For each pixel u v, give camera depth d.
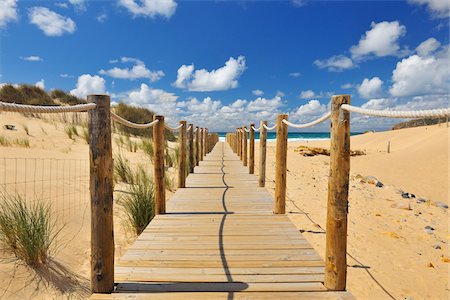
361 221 5.38
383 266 3.58
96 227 2.34
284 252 3.25
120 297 2.33
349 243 4.26
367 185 8.95
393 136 35.09
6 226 2.85
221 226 4.09
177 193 6.21
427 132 29.17
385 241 4.42
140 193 4.64
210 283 2.58
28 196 4.25
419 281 3.26
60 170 6.47
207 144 17.03
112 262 2.44
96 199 2.32
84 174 6.36
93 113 2.30
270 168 11.79
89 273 2.93
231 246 3.40
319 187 8.30
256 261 3.02
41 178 5.43
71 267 2.94
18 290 2.44
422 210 6.43
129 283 2.56
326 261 2.51
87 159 8.31
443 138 21.28
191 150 9.12
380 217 5.70
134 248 3.33
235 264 2.96
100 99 2.30
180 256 3.13
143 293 2.39
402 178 11.45
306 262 3.02
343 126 2.35
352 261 3.68
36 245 2.75
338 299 2.33
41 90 21.20
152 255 3.15
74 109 2.06
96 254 2.36
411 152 19.95
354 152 20.88
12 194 4.16
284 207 4.66
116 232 4.08
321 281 2.63
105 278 2.39
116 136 14.27
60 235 3.45
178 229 3.96
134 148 11.80
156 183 4.62
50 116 17.03
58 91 23.28
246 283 2.58
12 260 2.71
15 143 9.12
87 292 2.63
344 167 2.37
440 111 1.74
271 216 4.55
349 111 2.31
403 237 4.64
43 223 3.03
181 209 4.95
